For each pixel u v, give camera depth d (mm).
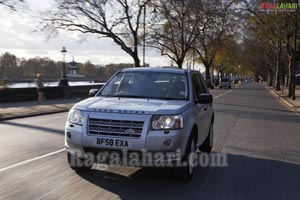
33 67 108875
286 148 11117
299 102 33000
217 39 69375
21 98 28047
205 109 8750
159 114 6488
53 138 11898
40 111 20500
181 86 7863
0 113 18781
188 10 53125
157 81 7977
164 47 56938
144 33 44500
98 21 37688
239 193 6527
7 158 8828
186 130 6785
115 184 6809
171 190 6578
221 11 57031
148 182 6988
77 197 6043
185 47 58188
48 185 6652
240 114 21703
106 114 6516
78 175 7324
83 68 111812
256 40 73812
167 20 53562
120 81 8133
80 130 6586
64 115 19781
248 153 10172
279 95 46031
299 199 6281
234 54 93312
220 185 6977
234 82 126875
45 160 8633
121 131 6410
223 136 13047
